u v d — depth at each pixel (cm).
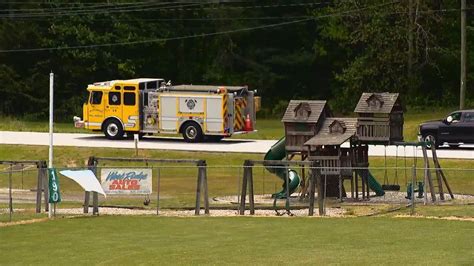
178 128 11425
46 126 14338
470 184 8506
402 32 16662
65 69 18462
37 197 6750
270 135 12781
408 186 7794
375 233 5531
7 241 5297
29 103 18362
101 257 4769
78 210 6875
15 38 18062
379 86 17088
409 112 16675
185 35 19312
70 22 18400
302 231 5650
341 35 17712
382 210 6869
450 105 17450
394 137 7912
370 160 9512
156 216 6462
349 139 7625
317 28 18925
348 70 17162
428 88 18075
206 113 11325
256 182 8925
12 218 6294
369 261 4562
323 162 7644
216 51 19712
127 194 6500
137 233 5603
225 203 7412
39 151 10481
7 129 12862
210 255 4784
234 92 11406
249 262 4578
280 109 19388
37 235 5516
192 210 6906
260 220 6225
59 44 18262
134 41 18475
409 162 9275
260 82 19675
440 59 17712
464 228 5731
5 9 18538
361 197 7844
